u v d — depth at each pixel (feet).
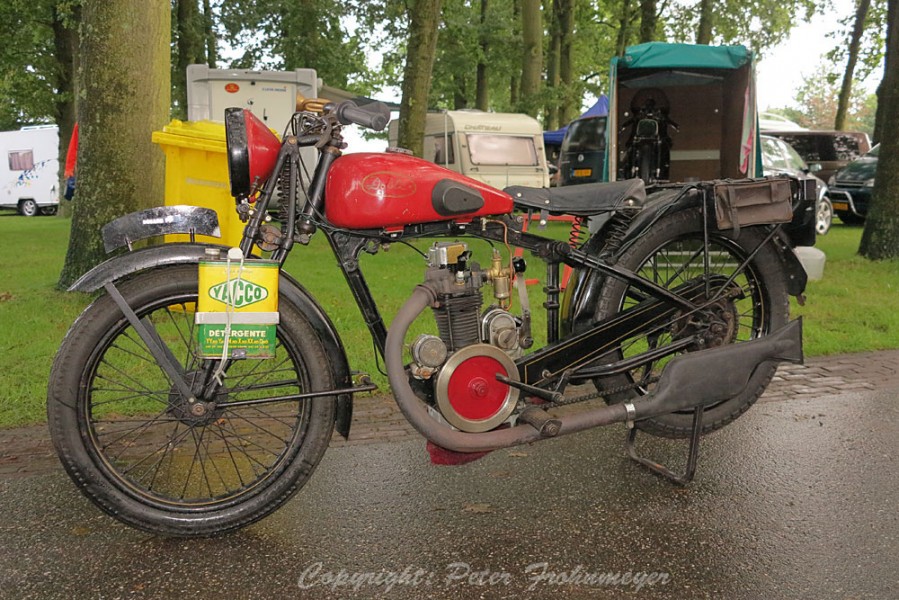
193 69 44.68
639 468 11.93
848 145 65.87
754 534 9.80
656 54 33.42
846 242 42.47
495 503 10.71
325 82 73.92
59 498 10.77
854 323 21.57
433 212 9.27
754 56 33.53
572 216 10.64
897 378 16.85
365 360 16.93
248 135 8.87
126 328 9.19
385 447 12.77
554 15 85.30
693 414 11.43
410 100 41.04
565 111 86.07
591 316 10.65
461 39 81.92
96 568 8.93
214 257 8.75
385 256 33.99
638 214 10.81
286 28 72.79
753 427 13.80
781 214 11.11
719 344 11.19
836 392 15.90
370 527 10.00
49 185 89.25
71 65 71.61
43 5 64.49
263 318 8.79
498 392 9.75
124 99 22.54
